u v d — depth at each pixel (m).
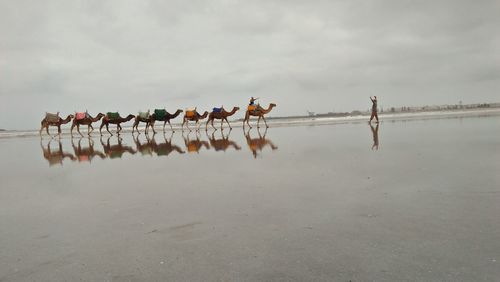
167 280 2.29
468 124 16.89
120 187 5.66
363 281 2.13
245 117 25.34
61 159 10.85
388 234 2.85
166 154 10.80
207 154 10.09
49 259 2.75
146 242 3.02
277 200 4.20
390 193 4.18
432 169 5.53
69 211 4.24
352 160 7.17
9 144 20.81
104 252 2.84
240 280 2.23
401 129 16.09
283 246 2.74
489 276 2.10
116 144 16.86
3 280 2.41
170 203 4.37
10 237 3.33
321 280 2.17
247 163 7.68
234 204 4.14
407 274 2.18
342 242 2.74
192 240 3.00
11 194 5.51
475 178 4.66
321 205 3.85
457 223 3.00
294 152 9.30
